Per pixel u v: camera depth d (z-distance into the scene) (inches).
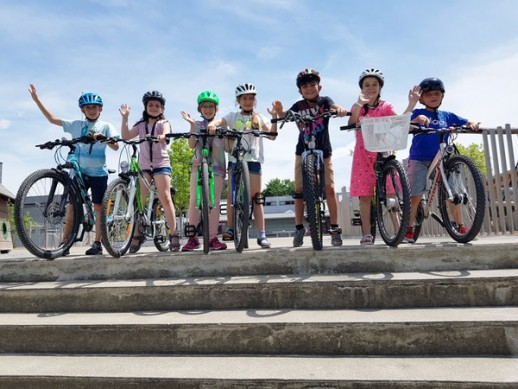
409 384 84.4
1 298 135.0
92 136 163.2
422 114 170.1
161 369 96.9
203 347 107.4
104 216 152.0
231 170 166.7
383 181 157.8
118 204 164.2
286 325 104.9
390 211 153.4
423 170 167.0
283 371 92.5
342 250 137.5
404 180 140.1
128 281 141.6
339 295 120.4
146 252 185.6
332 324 103.3
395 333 101.3
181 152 965.2
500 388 81.7
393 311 113.0
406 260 134.5
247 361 100.2
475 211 142.1
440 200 162.1
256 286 124.4
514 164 214.8
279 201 1743.4
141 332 109.9
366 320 103.8
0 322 118.3
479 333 99.0
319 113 164.1
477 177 141.7
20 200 148.3
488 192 221.5
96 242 180.7
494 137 220.5
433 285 116.6
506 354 97.7
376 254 136.0
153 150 180.4
